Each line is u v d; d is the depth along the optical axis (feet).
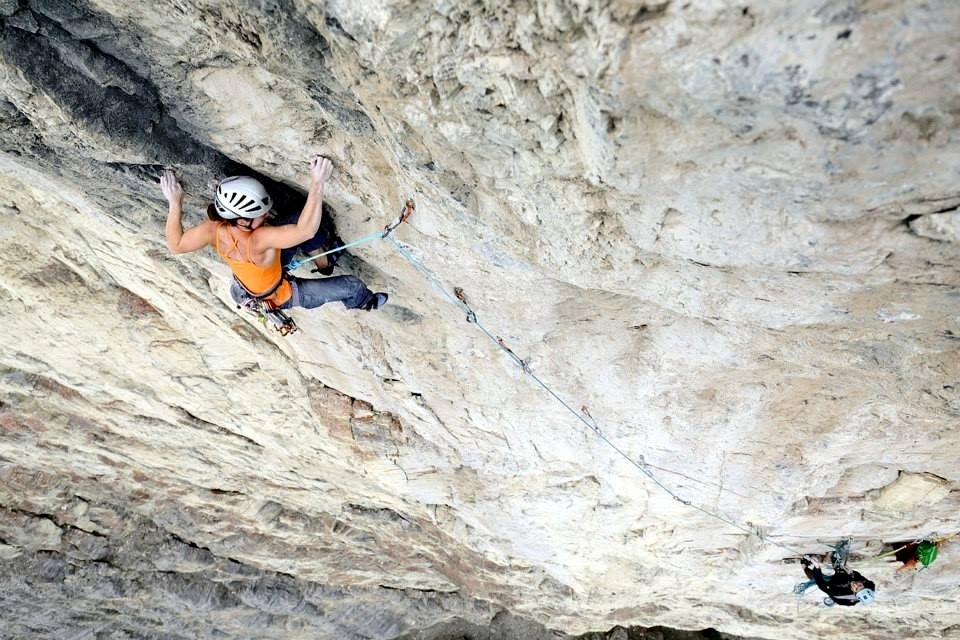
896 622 46.06
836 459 27.43
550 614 56.29
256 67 15.94
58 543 51.78
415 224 19.52
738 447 27.78
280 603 58.34
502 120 13.70
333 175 18.58
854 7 9.66
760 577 38.63
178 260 25.66
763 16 9.98
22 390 40.32
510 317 23.39
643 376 25.05
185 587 56.18
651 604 52.31
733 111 11.53
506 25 11.89
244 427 38.34
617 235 16.58
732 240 15.14
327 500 46.57
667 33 10.55
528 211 16.48
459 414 30.91
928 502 28.96
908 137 11.44
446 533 45.11
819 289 16.89
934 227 13.55
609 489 33.78
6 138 19.07
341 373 30.81
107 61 16.03
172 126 17.93
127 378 36.60
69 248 27.96
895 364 20.51
